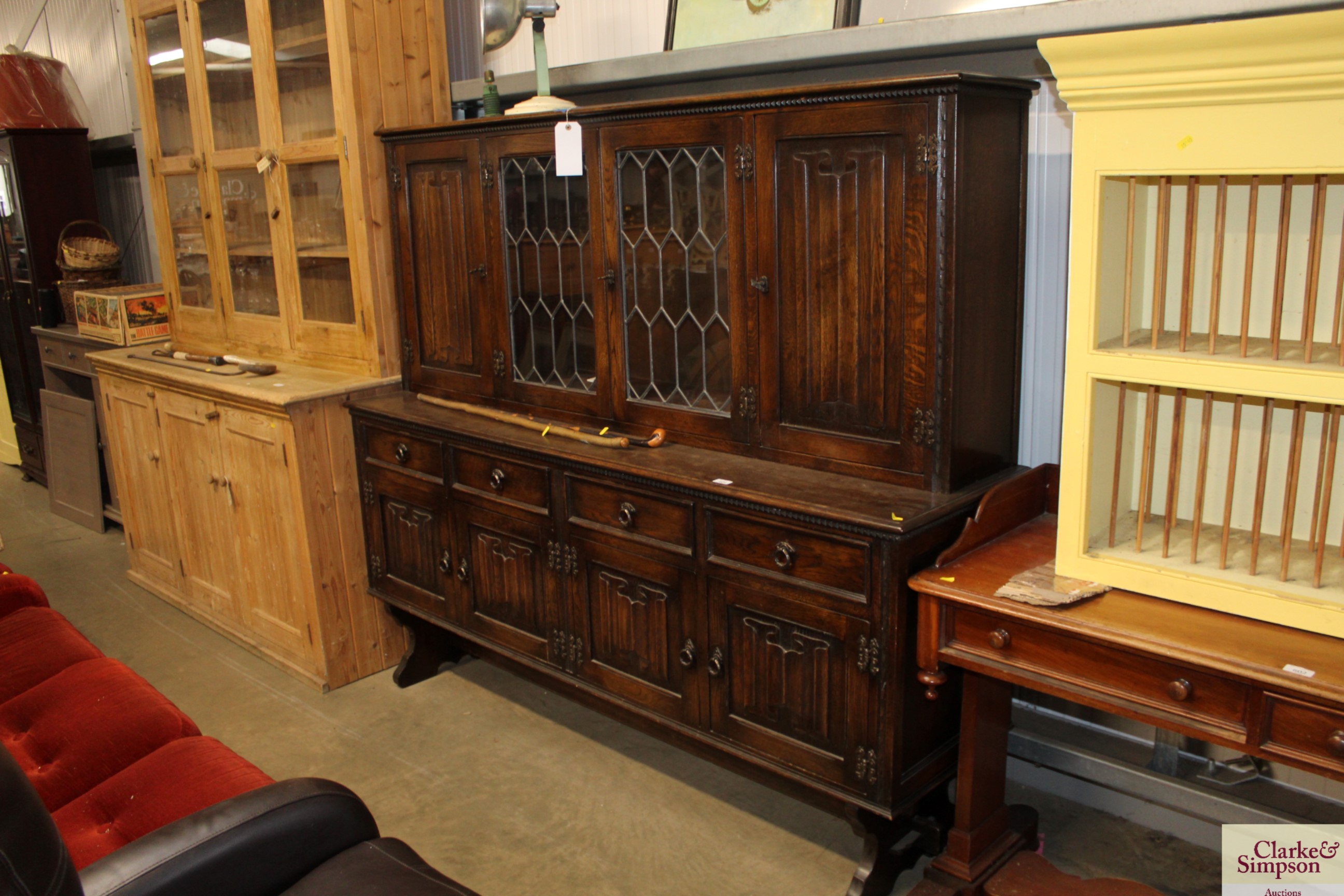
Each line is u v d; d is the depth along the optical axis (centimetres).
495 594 266
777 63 235
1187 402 193
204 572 352
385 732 279
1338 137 138
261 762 265
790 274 204
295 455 288
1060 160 212
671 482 209
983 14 199
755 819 236
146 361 354
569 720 284
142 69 366
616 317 238
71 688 210
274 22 302
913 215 183
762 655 205
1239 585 158
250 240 341
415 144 278
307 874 144
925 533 184
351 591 307
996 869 204
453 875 218
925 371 189
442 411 279
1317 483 168
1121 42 148
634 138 223
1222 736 147
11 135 469
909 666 187
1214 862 214
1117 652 156
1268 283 178
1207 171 150
